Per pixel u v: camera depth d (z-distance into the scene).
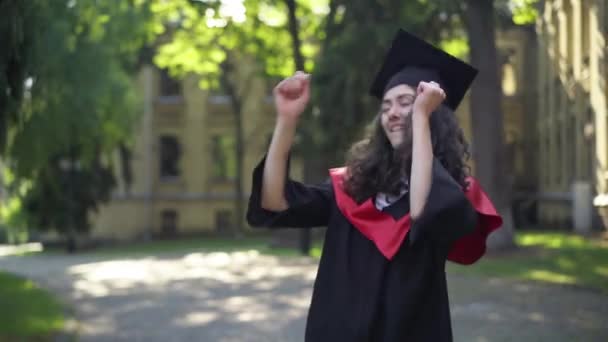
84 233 29.91
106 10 15.59
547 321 8.41
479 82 15.62
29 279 14.66
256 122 36.94
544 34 28.42
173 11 21.33
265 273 14.80
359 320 2.16
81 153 23.84
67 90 14.11
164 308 10.53
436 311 2.19
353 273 2.22
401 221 2.17
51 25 11.38
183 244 30.42
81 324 9.20
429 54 2.43
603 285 10.93
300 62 18.69
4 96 6.22
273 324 8.98
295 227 2.41
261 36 24.34
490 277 12.24
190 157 37.03
